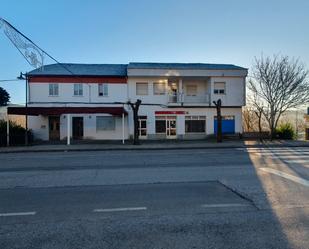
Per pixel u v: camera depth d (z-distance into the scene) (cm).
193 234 507
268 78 3572
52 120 3409
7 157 1809
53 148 2375
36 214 629
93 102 3416
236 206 668
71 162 1473
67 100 3388
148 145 2602
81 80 3403
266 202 695
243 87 3553
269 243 470
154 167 1255
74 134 3434
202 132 3566
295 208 648
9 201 736
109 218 594
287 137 3431
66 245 469
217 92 3547
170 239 487
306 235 500
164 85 3512
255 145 2555
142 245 466
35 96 3350
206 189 837
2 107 4000
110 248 457
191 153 1881
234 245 463
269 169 1162
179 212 629
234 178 988
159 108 3506
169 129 3525
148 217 596
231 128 3578
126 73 3466
